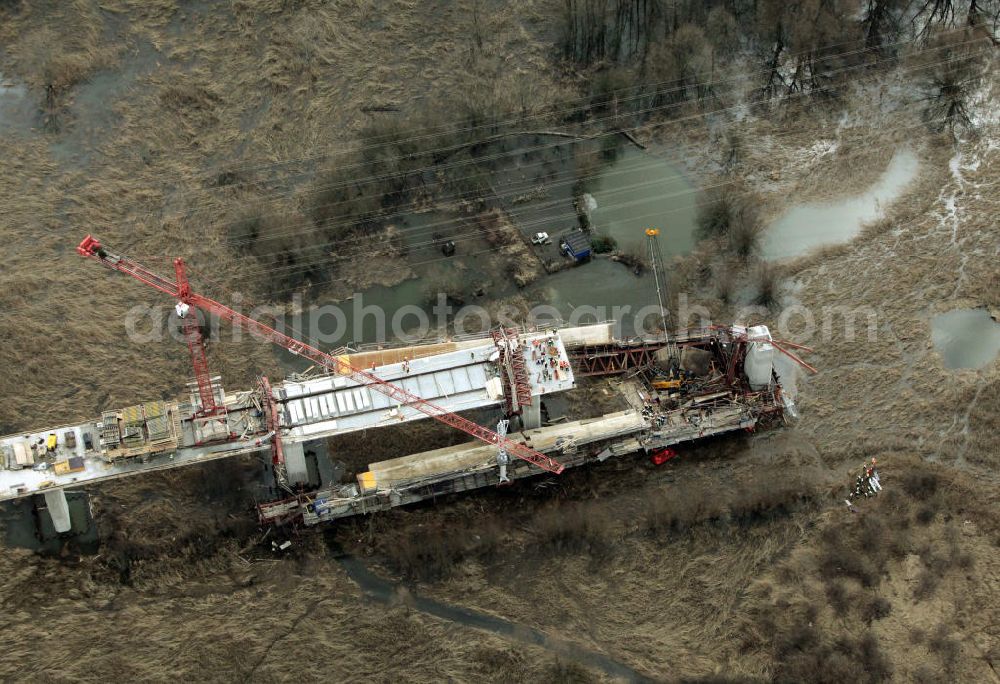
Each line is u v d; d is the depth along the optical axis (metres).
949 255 157.25
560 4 184.25
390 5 184.38
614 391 142.12
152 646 123.62
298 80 175.62
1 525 129.50
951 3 180.38
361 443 137.88
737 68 177.12
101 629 124.12
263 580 128.50
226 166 165.62
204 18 181.88
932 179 165.25
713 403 138.88
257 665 123.31
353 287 153.88
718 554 131.38
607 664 124.50
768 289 152.12
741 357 139.25
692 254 156.75
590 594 128.62
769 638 125.94
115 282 152.62
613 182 165.62
